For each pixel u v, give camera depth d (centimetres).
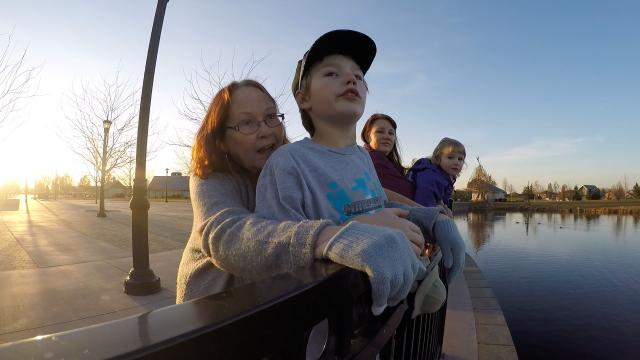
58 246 436
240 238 43
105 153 948
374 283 34
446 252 67
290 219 50
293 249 38
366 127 179
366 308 40
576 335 323
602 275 546
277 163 54
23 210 1313
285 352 26
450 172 180
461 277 320
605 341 309
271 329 24
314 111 65
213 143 63
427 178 155
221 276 52
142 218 246
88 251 401
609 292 454
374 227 38
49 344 17
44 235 547
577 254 755
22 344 17
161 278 285
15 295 234
